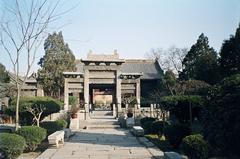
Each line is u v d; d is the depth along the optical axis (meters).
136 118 31.67
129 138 21.45
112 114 41.69
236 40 28.69
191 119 17.50
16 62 18.16
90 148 16.89
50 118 30.86
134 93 39.84
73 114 30.50
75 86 38.19
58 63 47.28
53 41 47.97
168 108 18.84
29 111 22.05
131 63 60.28
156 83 56.44
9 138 12.77
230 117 10.47
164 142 18.67
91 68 38.16
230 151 11.19
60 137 17.80
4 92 27.55
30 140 15.09
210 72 33.22
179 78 45.22
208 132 11.46
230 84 11.53
